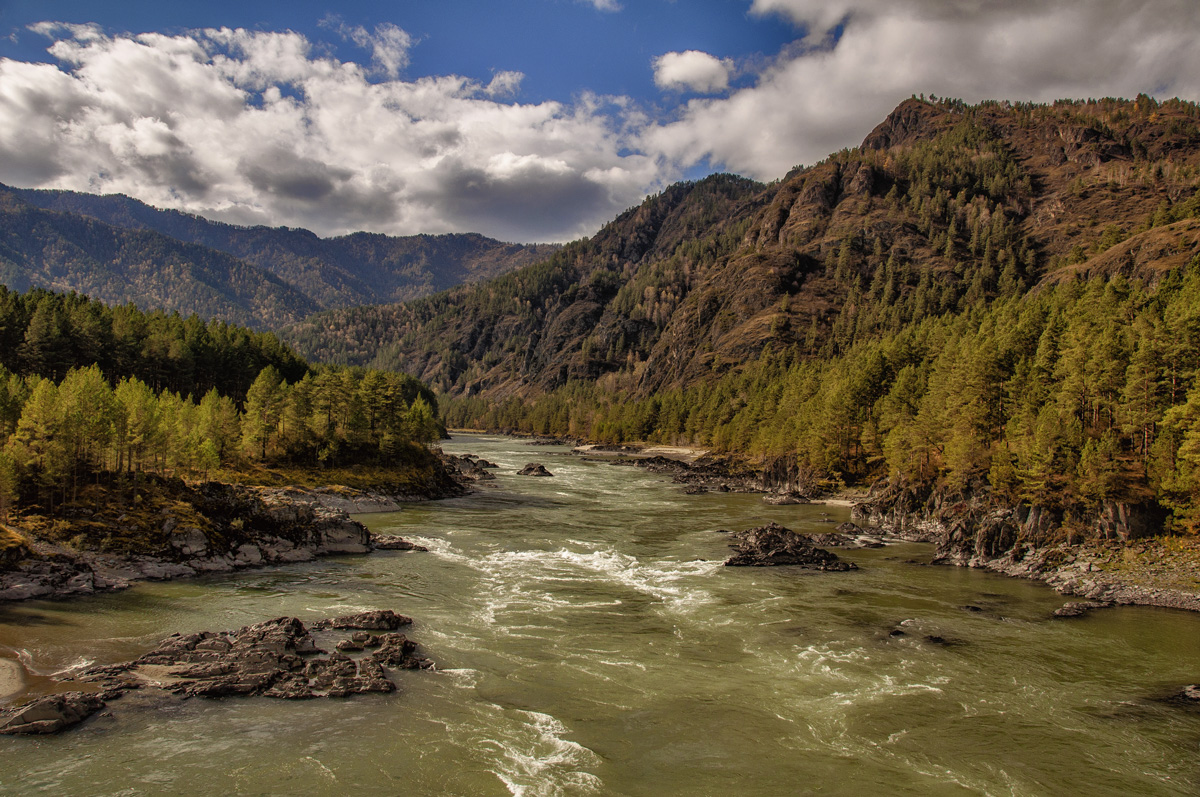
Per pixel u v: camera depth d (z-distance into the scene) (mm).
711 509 101062
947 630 43594
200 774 24422
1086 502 60125
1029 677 35781
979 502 70500
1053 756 27516
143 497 61000
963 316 155250
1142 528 56969
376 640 38031
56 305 130250
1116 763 27031
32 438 57500
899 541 77375
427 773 25125
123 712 28703
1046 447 63062
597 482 138750
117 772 24281
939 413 87062
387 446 107438
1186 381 64000
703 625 44219
